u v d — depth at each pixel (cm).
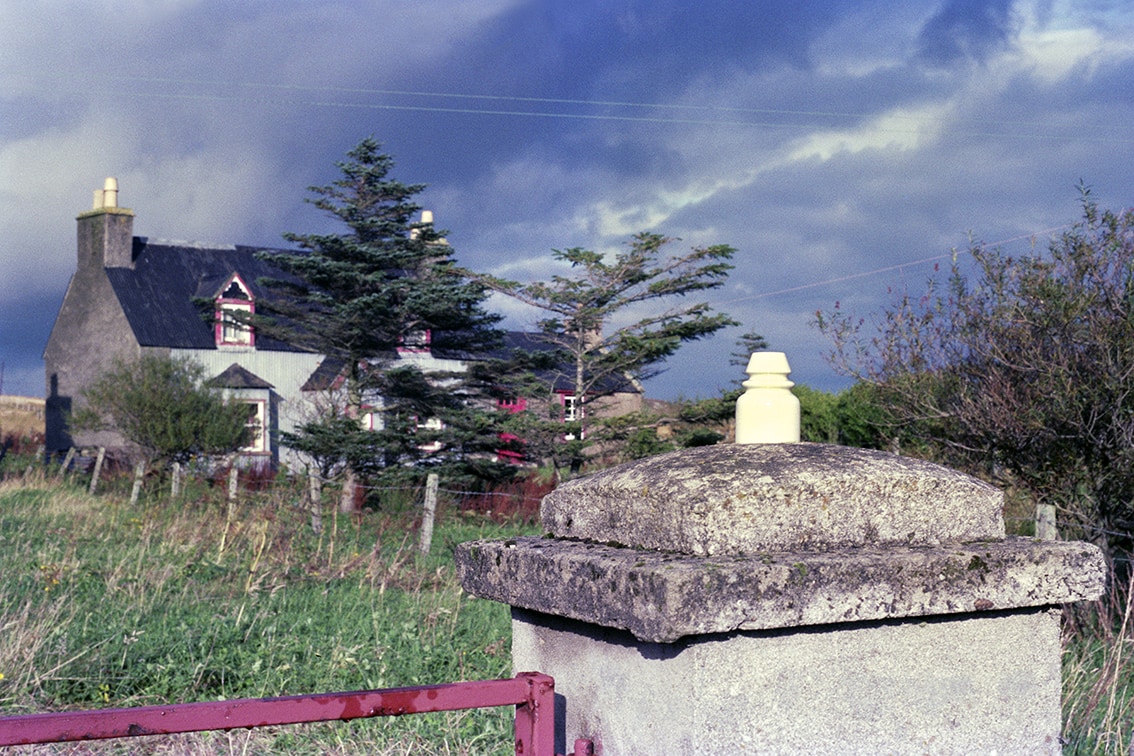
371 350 1845
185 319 2984
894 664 197
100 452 2073
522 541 233
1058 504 708
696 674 180
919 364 761
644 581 178
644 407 1675
